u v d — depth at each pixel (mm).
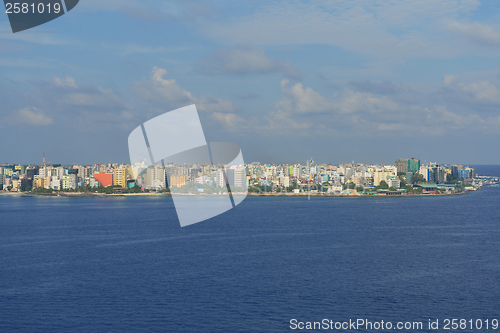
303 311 112500
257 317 108125
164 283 136375
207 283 136500
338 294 126188
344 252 189500
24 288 131125
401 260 172625
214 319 106750
